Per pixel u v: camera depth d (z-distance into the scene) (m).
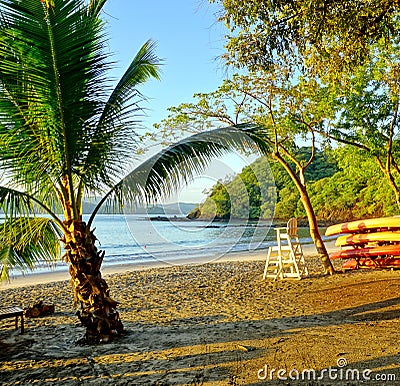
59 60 4.71
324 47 6.66
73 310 8.20
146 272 14.31
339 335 5.31
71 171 5.49
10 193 5.22
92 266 5.71
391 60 10.45
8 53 4.68
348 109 11.07
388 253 10.26
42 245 6.43
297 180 11.10
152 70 6.35
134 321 6.92
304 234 32.22
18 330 6.57
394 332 5.34
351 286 8.67
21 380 4.40
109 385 4.11
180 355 4.87
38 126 5.07
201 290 10.02
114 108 5.42
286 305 7.58
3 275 6.77
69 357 5.07
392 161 12.41
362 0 6.04
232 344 5.17
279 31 6.35
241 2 6.14
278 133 11.30
